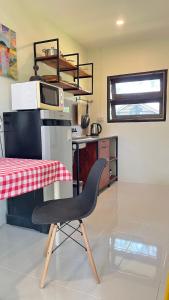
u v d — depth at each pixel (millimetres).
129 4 2744
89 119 4293
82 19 3115
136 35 3703
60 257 1827
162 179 4102
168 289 939
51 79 2930
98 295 1415
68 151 2555
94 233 2248
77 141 2996
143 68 4031
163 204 3074
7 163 1727
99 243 2055
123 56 4141
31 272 1652
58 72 2811
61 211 1586
